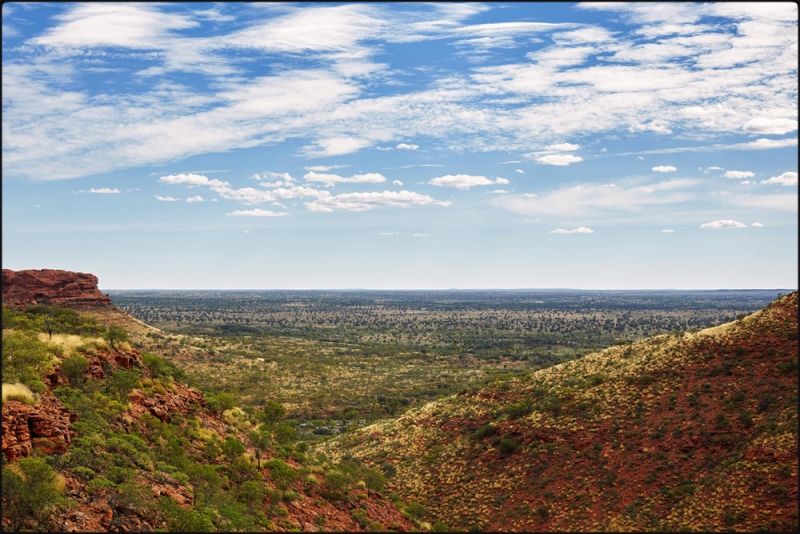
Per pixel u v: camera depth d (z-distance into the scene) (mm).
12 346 27359
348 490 38781
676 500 40750
